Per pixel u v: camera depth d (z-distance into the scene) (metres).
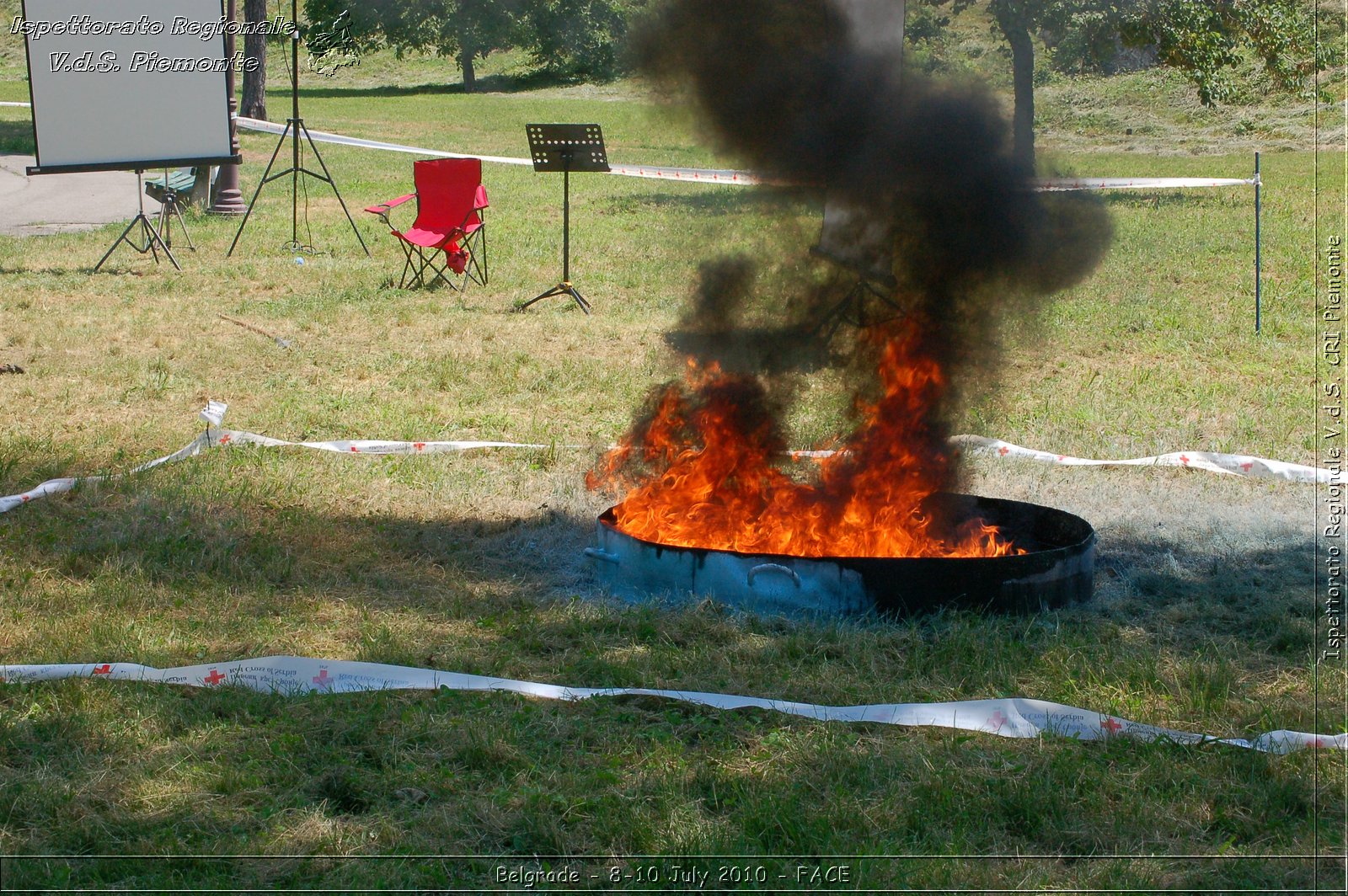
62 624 4.61
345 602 4.95
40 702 3.91
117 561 5.21
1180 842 3.25
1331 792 3.45
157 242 13.56
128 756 3.62
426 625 4.72
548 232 15.08
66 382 8.30
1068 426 7.44
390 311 10.64
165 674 4.15
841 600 4.68
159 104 12.29
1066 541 5.25
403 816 3.37
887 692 4.10
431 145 24.64
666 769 3.57
